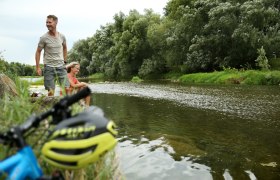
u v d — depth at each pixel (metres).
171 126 11.74
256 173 6.56
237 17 42.09
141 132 10.38
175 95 23.84
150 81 47.62
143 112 15.55
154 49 58.62
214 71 43.50
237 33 39.19
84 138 2.40
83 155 2.40
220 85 32.72
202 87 31.05
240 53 41.41
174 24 54.22
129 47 62.69
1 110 4.38
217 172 6.55
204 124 12.10
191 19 46.66
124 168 6.59
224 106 17.08
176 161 7.12
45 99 6.67
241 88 28.25
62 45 9.87
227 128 11.31
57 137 2.45
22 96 5.14
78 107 5.02
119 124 12.19
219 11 41.66
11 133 2.30
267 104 17.39
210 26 43.66
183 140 9.03
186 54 49.50
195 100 20.25
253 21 39.94
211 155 7.73
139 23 62.31
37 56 9.40
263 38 39.25
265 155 7.82
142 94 25.62
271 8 39.62
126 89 31.92
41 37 9.34
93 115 2.52
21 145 2.29
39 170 2.36
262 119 12.98
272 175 6.44
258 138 9.70
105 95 25.61
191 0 54.06
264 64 36.22
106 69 76.69
